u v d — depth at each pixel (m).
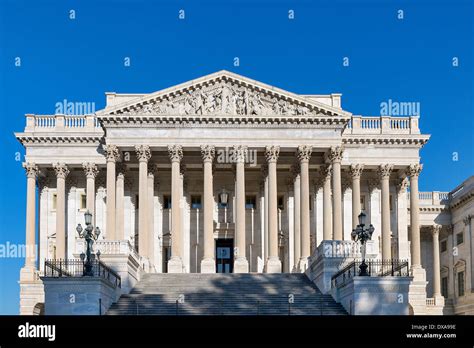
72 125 89.69
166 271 90.44
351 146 88.88
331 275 62.88
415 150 89.38
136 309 56.06
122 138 81.69
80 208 91.19
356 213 87.44
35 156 88.25
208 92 83.19
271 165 81.62
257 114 82.12
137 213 90.25
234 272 79.31
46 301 51.72
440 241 107.50
